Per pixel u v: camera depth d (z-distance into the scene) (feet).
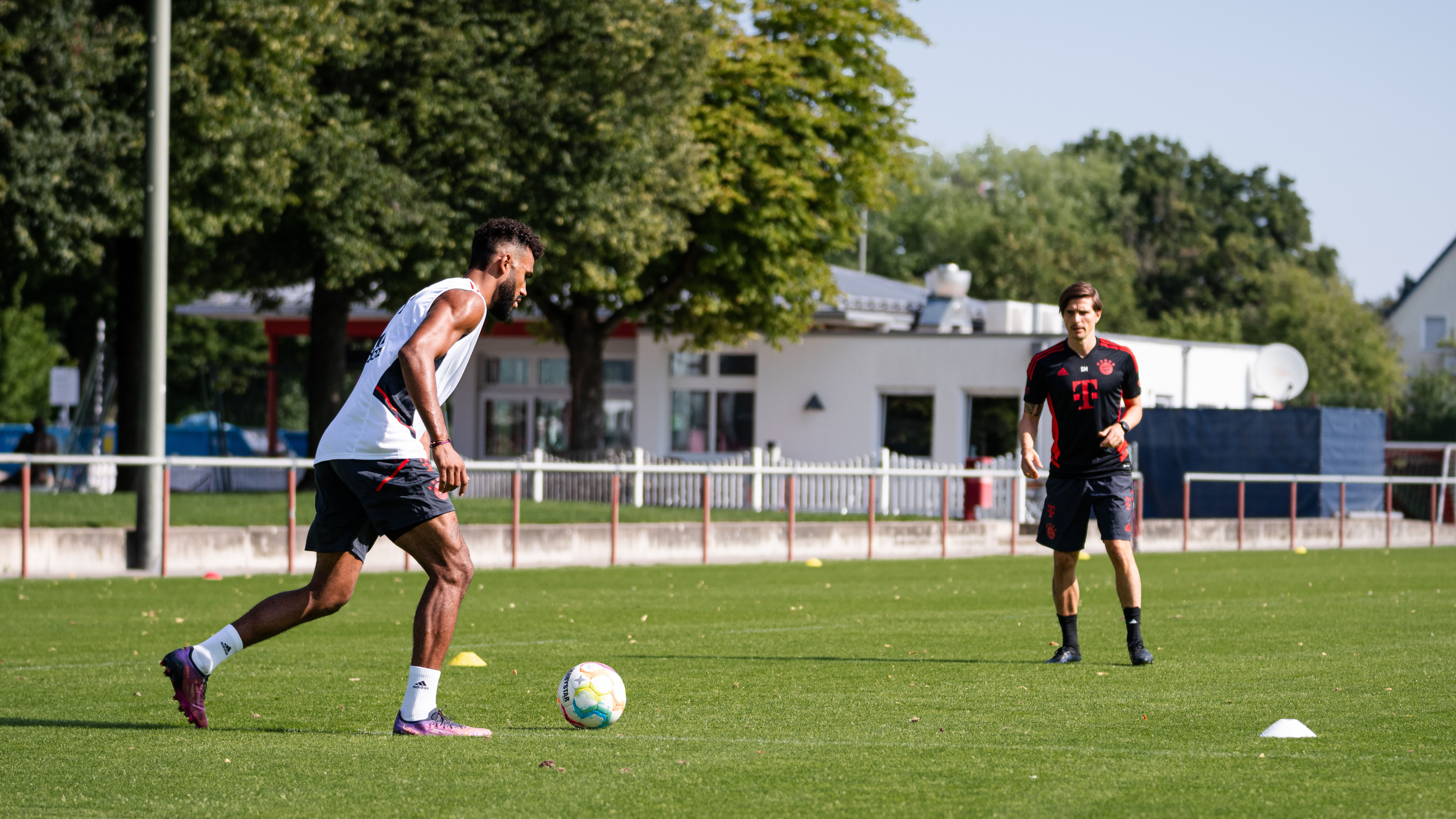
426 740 44.14
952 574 136.36
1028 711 50.93
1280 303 483.92
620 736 45.24
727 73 248.11
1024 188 587.68
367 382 45.21
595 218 198.59
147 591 107.76
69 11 149.07
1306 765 39.99
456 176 191.93
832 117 252.83
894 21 261.85
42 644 74.49
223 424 276.21
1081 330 66.54
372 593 107.65
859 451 293.02
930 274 320.50
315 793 36.27
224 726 47.55
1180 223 632.38
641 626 86.22
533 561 143.64
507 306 46.60
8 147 146.10
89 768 39.50
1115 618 91.30
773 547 163.22
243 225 172.45
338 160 177.27
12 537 119.65
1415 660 67.77
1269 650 72.43
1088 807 34.55
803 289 260.21
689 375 309.63
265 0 157.69
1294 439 226.79
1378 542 216.74
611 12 195.42
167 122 120.47
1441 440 372.79
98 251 155.94
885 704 52.80
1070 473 67.05
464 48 185.68
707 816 33.63
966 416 286.66
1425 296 546.26
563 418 331.98
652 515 167.73
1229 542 200.23
